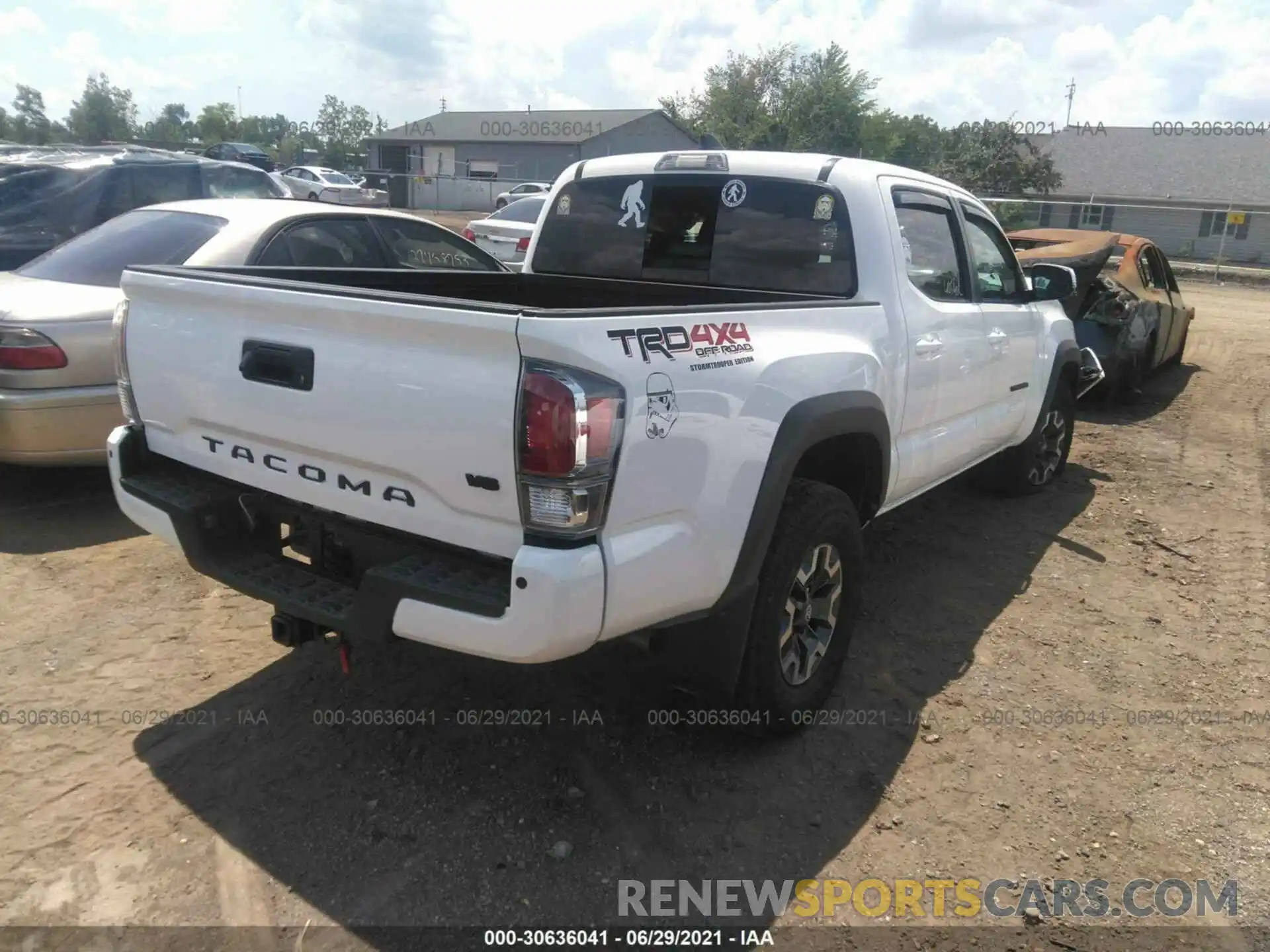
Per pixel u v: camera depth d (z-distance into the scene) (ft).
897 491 13.24
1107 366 28.86
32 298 16.24
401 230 20.22
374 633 8.42
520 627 7.61
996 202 111.55
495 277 14.93
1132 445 25.61
